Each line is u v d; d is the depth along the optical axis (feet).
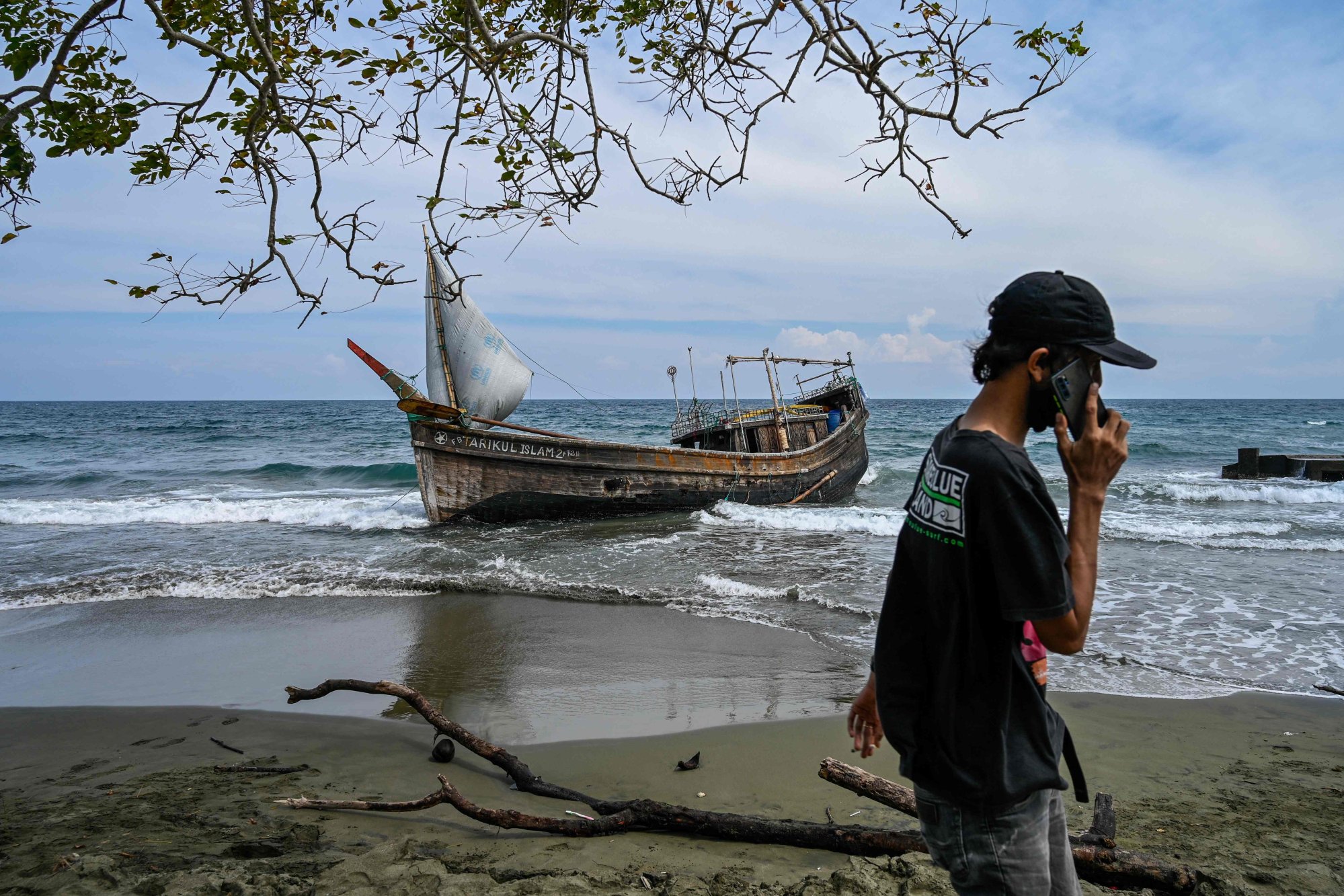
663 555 39.58
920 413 273.13
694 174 12.72
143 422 209.97
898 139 11.99
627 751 16.52
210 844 11.75
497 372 50.80
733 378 61.52
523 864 11.27
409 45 12.02
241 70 11.09
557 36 11.85
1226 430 157.99
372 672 22.53
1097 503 4.91
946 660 5.01
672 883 10.43
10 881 10.37
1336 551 38.22
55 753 16.74
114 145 11.24
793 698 19.88
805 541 43.47
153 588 33.32
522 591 32.09
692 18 12.85
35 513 54.60
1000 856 5.10
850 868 10.21
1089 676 21.15
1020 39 11.33
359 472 85.51
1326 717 17.99
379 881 10.36
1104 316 4.99
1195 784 14.38
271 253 10.71
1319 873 10.54
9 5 11.16
